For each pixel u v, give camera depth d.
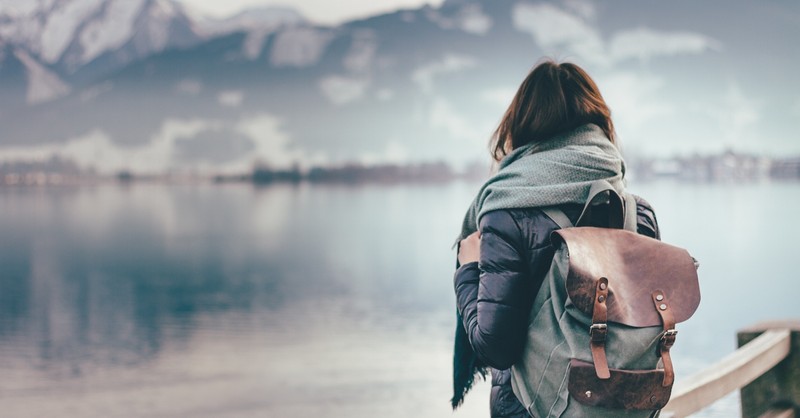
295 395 61.06
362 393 59.78
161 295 138.25
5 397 66.94
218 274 162.38
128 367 79.06
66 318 119.06
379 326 94.81
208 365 77.31
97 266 186.62
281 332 94.12
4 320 117.81
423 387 60.84
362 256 189.38
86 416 59.09
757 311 97.62
